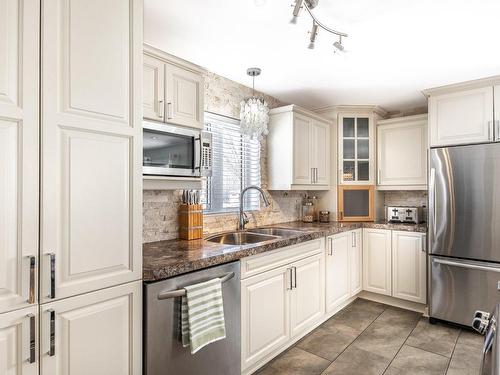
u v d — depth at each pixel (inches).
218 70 105.3
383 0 66.1
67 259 46.0
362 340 100.3
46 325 43.7
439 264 111.3
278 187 124.5
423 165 133.5
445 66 100.4
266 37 82.8
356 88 122.1
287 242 90.2
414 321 115.0
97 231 49.4
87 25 48.4
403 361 87.9
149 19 73.8
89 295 48.5
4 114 40.4
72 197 46.5
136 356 54.6
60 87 45.4
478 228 103.5
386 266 130.0
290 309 93.4
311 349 94.6
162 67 75.7
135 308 54.6
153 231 88.3
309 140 129.7
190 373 63.3
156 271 57.1
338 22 74.7
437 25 76.0
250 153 123.2
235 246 80.7
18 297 41.4
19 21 41.8
